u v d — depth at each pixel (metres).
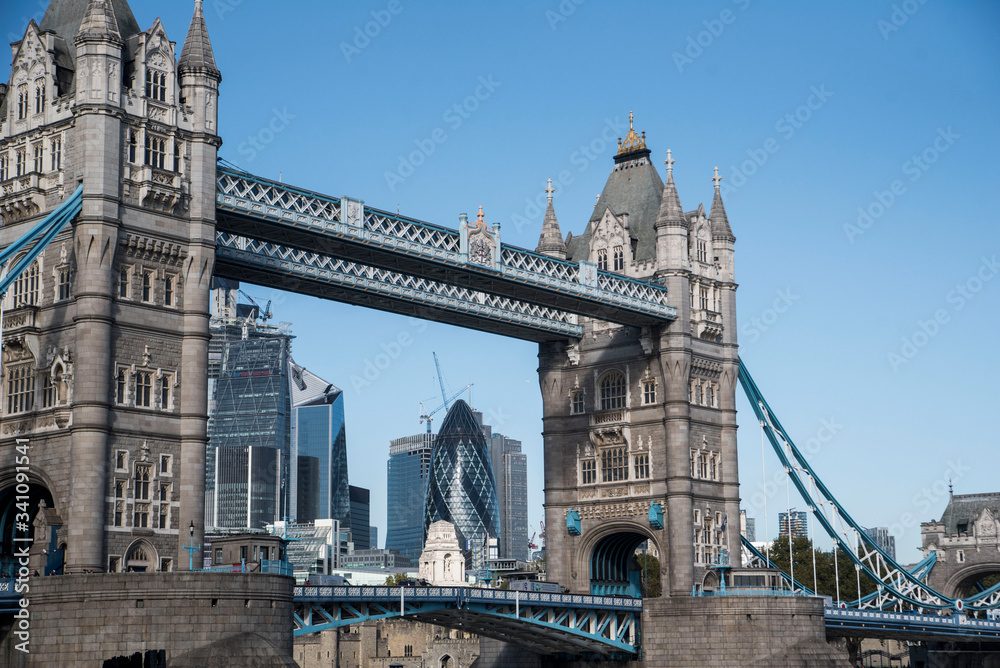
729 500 123.56
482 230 105.00
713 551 121.06
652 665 114.44
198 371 83.88
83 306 79.12
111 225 79.81
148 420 81.62
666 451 119.94
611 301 114.12
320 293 103.44
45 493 83.25
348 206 95.19
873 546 142.00
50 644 74.44
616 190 131.00
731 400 125.81
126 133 82.00
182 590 74.94
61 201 81.44
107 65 81.06
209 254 85.06
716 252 127.88
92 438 78.00
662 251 122.44
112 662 72.94
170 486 82.31
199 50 86.81
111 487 79.12
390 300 107.06
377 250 97.19
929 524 178.00
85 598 73.94
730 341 126.56
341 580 114.88
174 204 83.81
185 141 85.31
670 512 118.62
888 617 132.25
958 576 174.50
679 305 120.94
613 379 125.62
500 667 129.38
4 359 83.81
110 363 79.75
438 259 100.50
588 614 113.62
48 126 83.06
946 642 163.25
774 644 111.56
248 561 85.81
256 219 89.50
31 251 77.00
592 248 128.25
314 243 95.19
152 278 83.00
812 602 114.44
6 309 83.06
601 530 123.94
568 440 127.56
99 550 77.56
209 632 75.19
